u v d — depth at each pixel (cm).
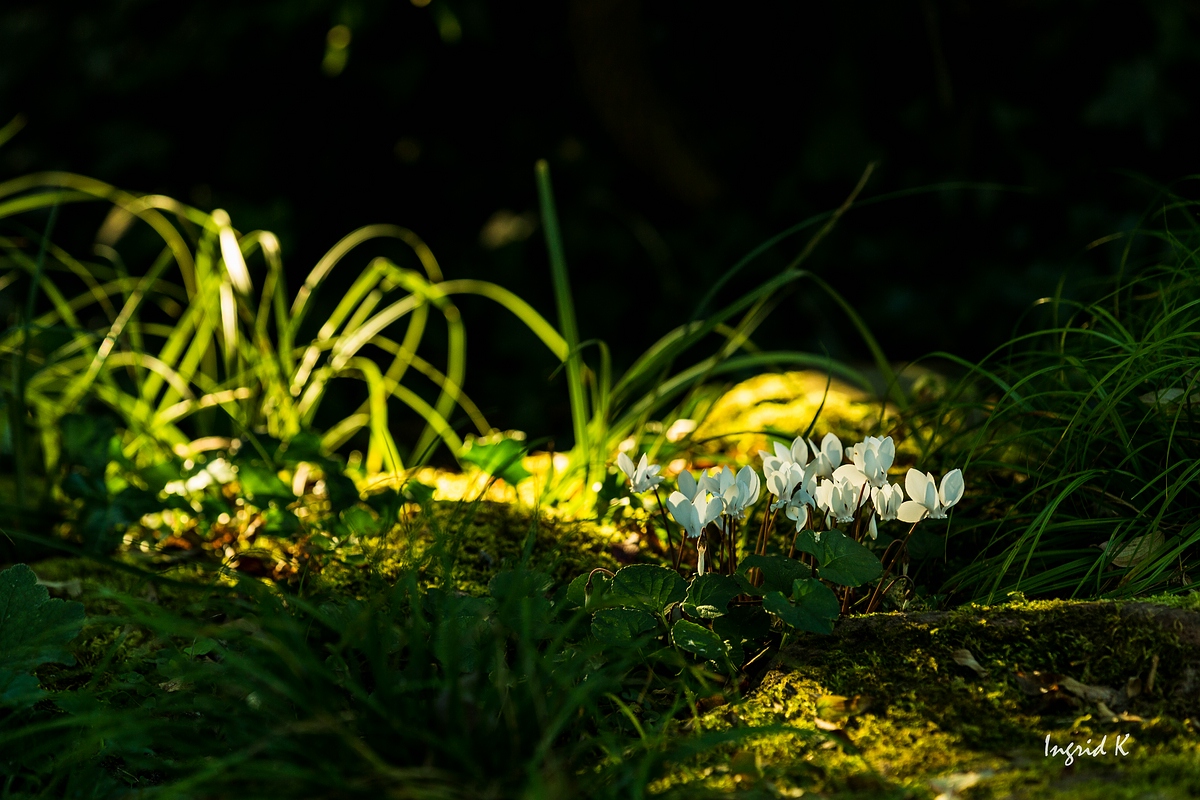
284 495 179
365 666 161
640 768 151
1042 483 172
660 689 161
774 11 297
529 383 303
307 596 171
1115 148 274
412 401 207
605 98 304
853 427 190
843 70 293
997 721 153
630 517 177
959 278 288
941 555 168
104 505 182
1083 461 168
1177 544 164
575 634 162
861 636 159
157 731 156
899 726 154
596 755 156
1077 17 269
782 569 158
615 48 295
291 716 155
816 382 208
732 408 199
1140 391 173
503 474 182
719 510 158
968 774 150
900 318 284
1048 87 278
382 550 168
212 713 157
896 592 165
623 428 188
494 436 186
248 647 160
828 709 155
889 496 158
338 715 154
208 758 154
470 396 304
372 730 153
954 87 285
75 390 195
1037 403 176
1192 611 155
